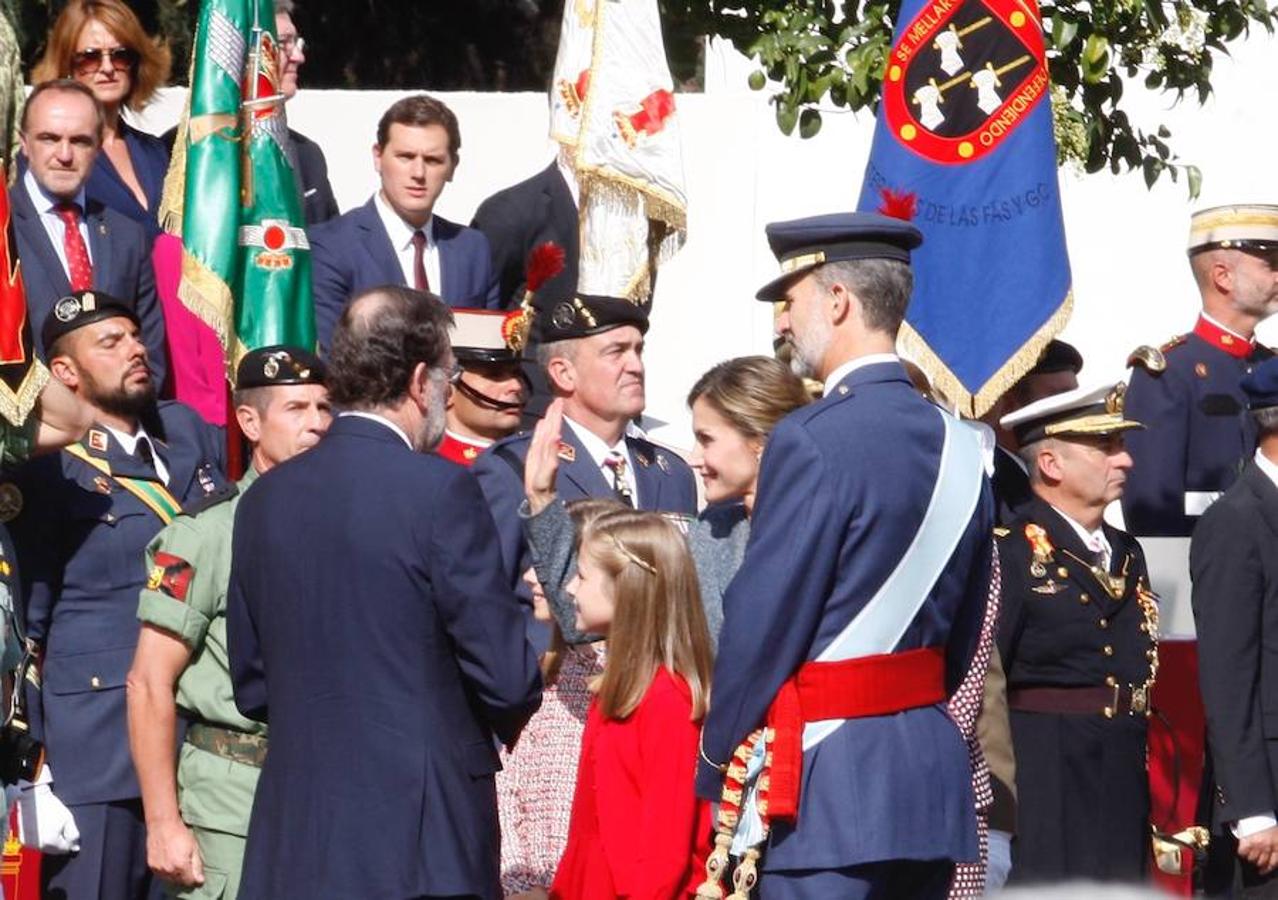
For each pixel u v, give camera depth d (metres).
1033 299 27.38
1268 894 25.73
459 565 18.78
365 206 30.00
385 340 19.30
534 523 22.30
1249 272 30.59
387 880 18.55
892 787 18.64
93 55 31.44
